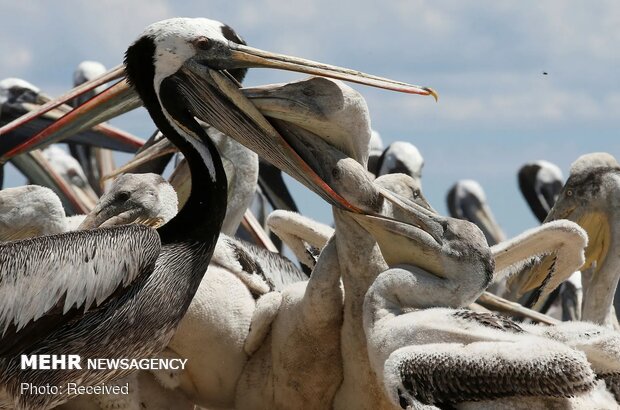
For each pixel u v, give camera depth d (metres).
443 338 12.80
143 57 13.70
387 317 13.23
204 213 13.64
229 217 17.55
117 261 13.05
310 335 14.11
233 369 14.57
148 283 13.23
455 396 12.52
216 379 14.59
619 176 17.78
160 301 13.30
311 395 14.25
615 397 13.05
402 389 12.64
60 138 16.59
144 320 13.25
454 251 13.46
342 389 14.19
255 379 14.53
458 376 12.49
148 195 15.24
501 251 15.57
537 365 12.26
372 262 13.86
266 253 15.81
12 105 23.36
